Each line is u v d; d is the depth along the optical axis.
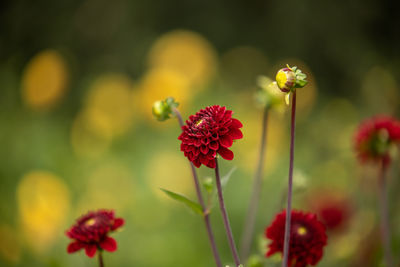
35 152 1.93
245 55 2.89
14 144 1.93
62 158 2.00
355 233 1.19
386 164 1.00
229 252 1.52
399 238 1.15
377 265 1.11
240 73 2.81
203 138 0.80
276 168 1.93
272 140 1.96
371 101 2.16
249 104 2.30
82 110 2.50
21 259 1.44
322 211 1.22
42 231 1.47
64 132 2.28
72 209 1.70
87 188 1.82
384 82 2.20
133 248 1.56
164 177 1.79
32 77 2.23
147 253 1.54
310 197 1.48
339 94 3.04
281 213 0.88
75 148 2.11
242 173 1.87
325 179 1.70
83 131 2.15
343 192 1.53
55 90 2.27
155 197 1.76
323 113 2.46
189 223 1.68
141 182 1.85
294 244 0.85
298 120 2.38
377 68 2.47
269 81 0.99
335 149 1.95
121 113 2.21
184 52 2.37
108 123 2.16
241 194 1.76
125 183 1.80
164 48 2.40
